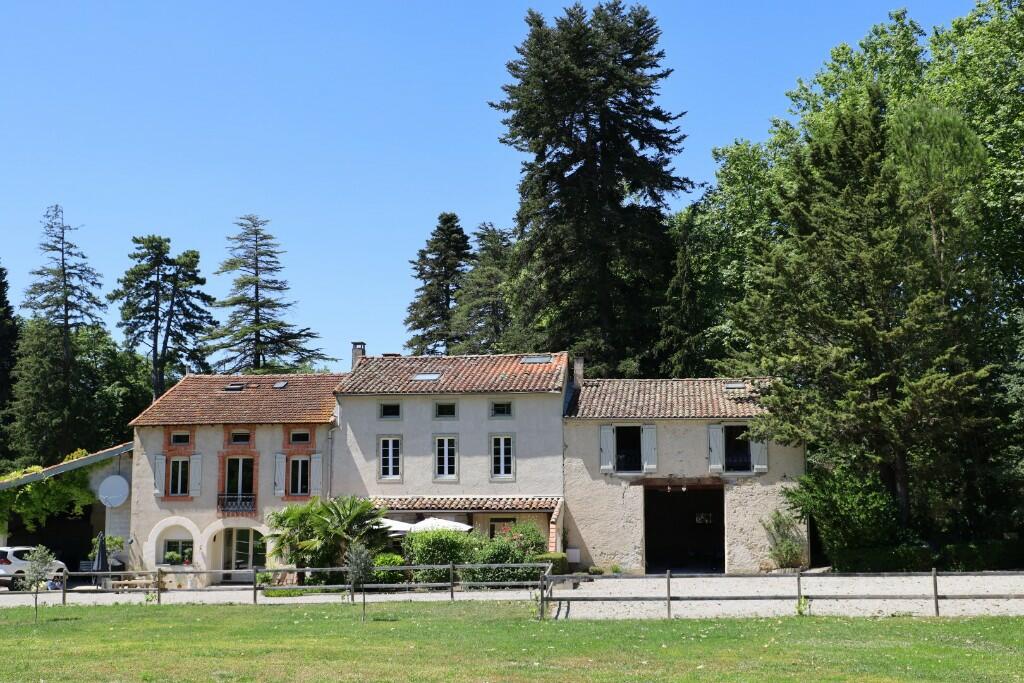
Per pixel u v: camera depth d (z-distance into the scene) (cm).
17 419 6119
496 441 4066
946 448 3600
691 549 4450
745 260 5238
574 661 1809
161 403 4381
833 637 2033
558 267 5406
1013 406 3603
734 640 2027
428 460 4088
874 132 3762
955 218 3653
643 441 3959
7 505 4166
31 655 1923
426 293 7419
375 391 4134
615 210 5350
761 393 3800
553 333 5397
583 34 5341
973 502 3641
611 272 5456
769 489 3847
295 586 2798
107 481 4225
